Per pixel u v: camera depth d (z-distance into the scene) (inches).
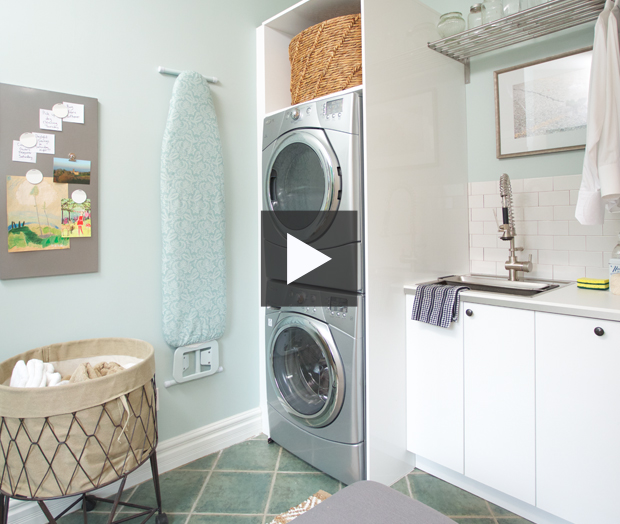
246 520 64.6
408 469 77.0
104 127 69.2
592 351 53.6
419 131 77.0
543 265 80.1
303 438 78.5
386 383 71.2
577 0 63.6
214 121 79.7
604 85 58.7
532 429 59.7
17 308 62.0
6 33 59.8
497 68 84.4
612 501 53.0
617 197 60.2
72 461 49.1
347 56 72.3
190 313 77.3
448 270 84.8
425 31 78.3
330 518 31.4
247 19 88.0
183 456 79.8
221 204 80.7
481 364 64.7
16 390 47.4
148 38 73.9
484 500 68.3
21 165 61.1
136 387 54.3
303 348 77.5
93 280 69.1
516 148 82.3
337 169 68.4
